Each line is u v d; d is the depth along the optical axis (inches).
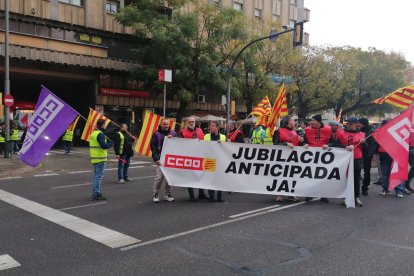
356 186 326.0
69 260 192.9
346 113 1665.8
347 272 178.7
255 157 336.8
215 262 190.7
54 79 1080.2
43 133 341.4
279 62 1263.5
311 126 343.9
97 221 266.8
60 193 379.9
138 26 972.6
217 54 997.8
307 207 314.5
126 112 1135.0
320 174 331.0
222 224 259.8
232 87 1027.9
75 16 1013.2
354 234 239.1
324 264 188.5
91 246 213.8
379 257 198.5
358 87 1563.7
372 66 1537.9
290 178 334.6
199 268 183.2
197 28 975.6
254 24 1259.8
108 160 732.7
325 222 267.0
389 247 214.5
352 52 1428.4
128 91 1120.8
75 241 222.4
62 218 275.1
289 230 246.5
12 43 905.5
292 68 1326.3
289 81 1267.2
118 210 301.1
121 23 1009.5
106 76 1088.2
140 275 174.7
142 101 1155.3
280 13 1574.8
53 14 971.3
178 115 1059.3
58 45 981.2
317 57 1360.7
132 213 290.8
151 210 301.3
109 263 188.9
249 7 1441.9
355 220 273.4
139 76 1024.9
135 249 209.2
